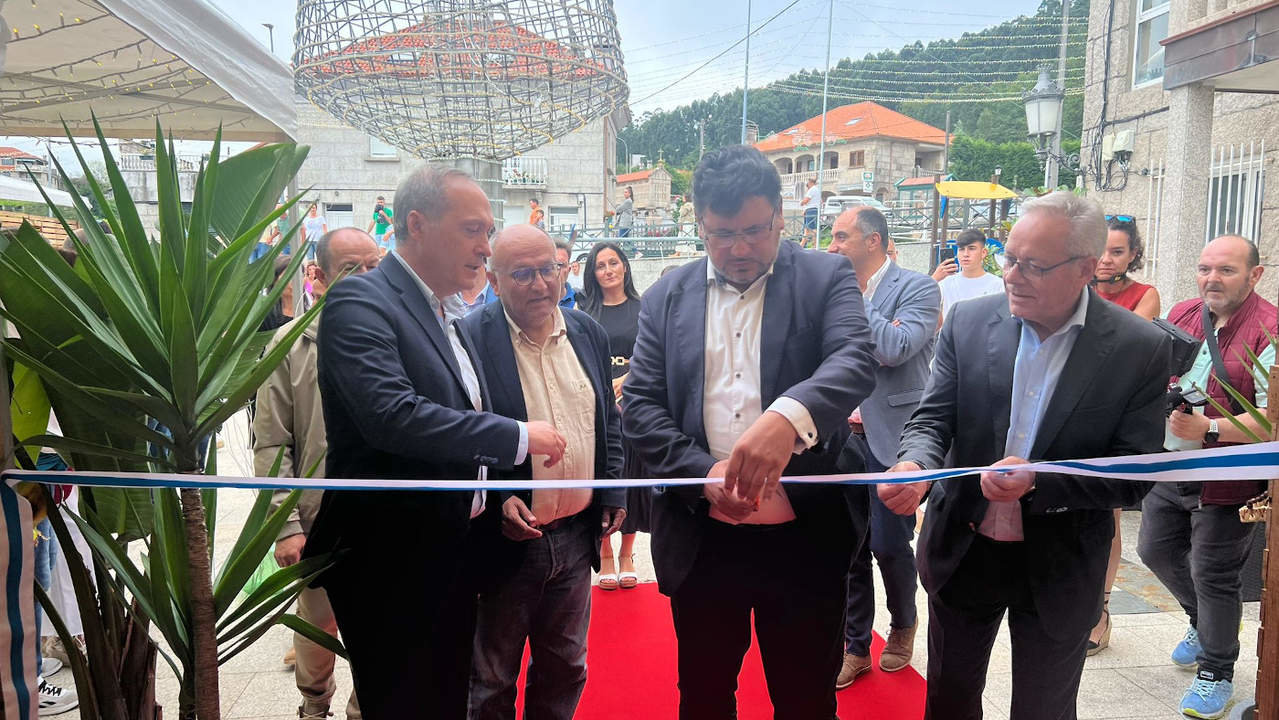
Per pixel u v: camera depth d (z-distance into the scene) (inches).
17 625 54.6
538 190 984.9
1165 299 210.2
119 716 63.7
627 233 693.9
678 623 81.0
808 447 67.2
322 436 95.4
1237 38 176.6
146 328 56.8
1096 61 322.3
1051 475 69.4
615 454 98.3
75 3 109.9
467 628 74.2
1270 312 109.0
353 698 98.0
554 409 88.4
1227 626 105.3
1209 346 111.7
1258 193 229.3
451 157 162.1
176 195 60.7
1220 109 242.4
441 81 142.9
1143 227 295.6
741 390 75.2
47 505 58.8
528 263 84.2
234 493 219.9
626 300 164.6
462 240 71.3
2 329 57.4
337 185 859.4
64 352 56.4
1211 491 103.9
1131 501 70.1
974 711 81.0
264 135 175.2
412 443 65.4
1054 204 69.6
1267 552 62.7
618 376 155.6
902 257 642.8
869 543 109.7
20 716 54.5
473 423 67.0
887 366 121.4
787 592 77.2
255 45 116.7
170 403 57.5
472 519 83.7
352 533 69.7
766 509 76.0
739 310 76.4
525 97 152.9
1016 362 76.2
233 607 127.3
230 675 122.2
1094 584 73.7
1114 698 112.1
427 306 74.1
